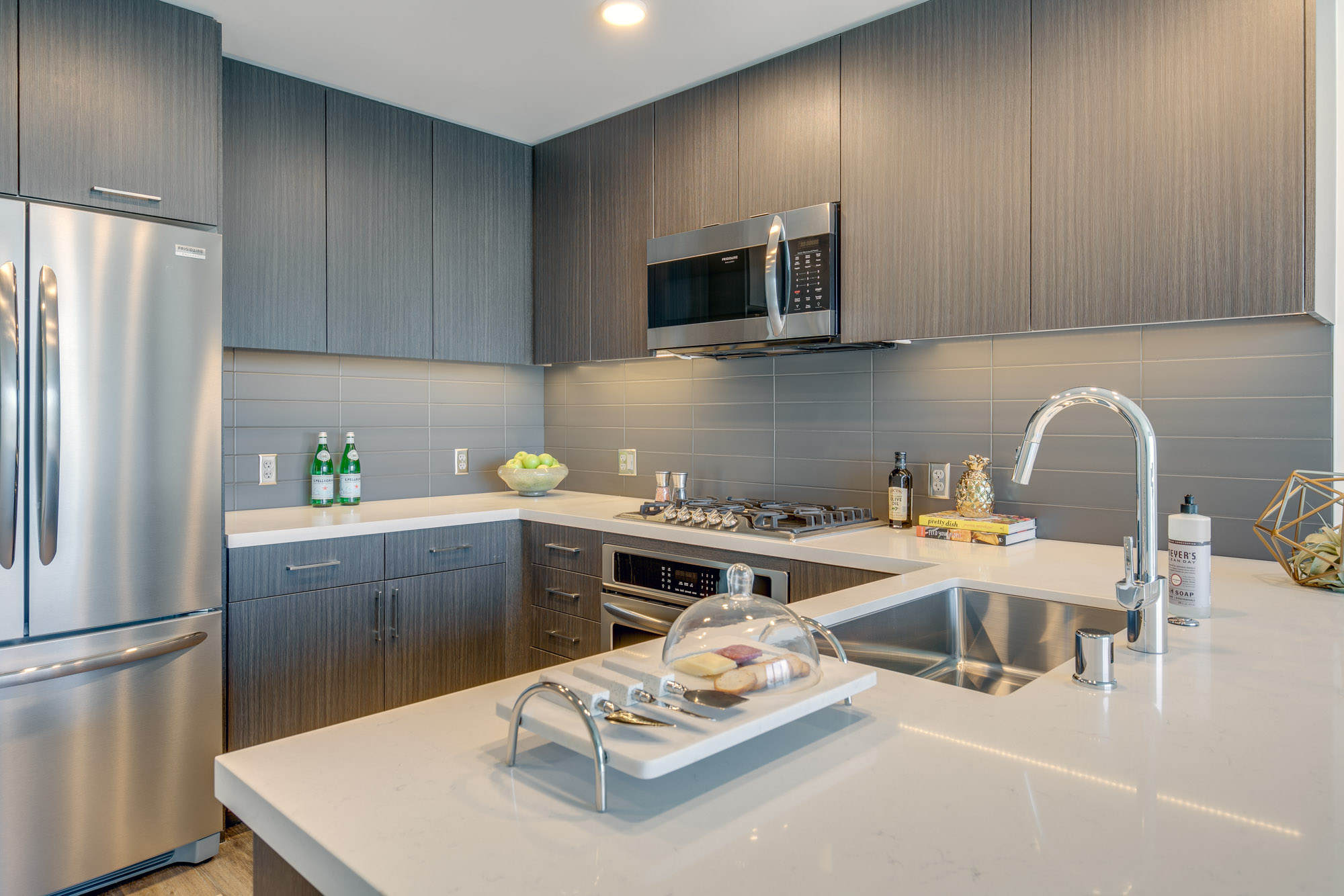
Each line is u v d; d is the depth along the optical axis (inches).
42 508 71.7
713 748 26.7
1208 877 21.2
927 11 83.7
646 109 112.0
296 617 92.2
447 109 114.7
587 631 106.0
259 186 100.0
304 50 96.2
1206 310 67.1
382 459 122.2
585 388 136.2
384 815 25.0
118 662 75.5
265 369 110.4
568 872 21.5
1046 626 59.2
